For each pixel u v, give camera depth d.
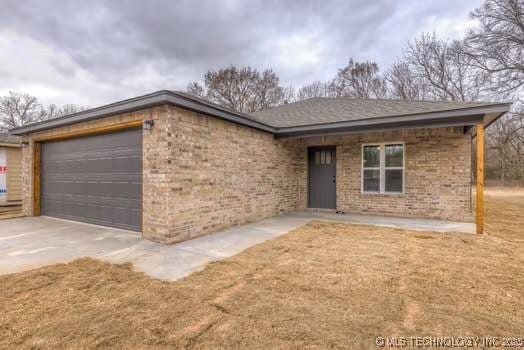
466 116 5.82
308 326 2.25
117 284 3.10
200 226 5.48
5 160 10.51
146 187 5.16
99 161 6.41
